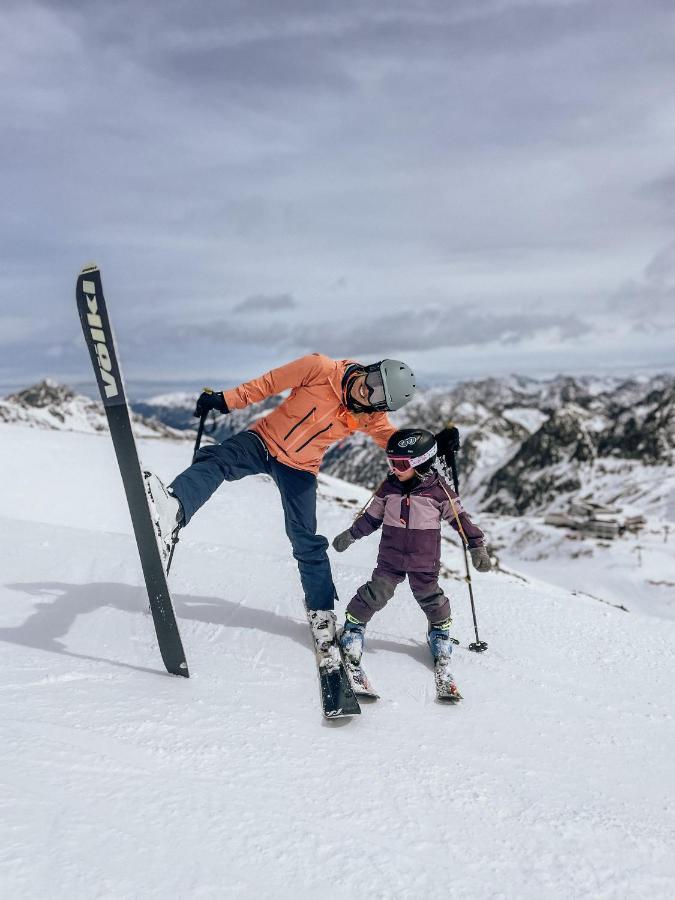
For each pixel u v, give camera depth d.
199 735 2.69
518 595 5.61
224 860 1.98
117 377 2.96
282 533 10.60
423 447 3.83
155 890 1.81
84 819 2.03
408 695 3.57
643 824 2.59
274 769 2.55
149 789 2.26
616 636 4.90
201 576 5.15
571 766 3.03
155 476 3.29
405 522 3.92
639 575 73.62
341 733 2.98
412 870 2.09
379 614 4.87
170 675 3.30
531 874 2.17
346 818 2.31
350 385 3.72
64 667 3.17
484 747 3.08
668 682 4.21
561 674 4.15
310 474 3.93
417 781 2.65
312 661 3.76
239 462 3.79
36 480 13.69
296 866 2.02
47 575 4.68
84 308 2.98
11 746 2.35
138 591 4.53
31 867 1.79
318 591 3.93
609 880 2.20
